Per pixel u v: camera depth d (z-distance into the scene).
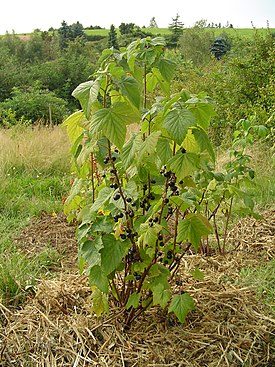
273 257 4.02
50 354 2.67
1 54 26.42
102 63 2.39
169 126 2.15
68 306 3.09
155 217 2.48
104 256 2.47
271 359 2.70
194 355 2.67
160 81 2.63
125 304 2.85
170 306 2.64
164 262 2.73
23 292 3.48
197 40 21.05
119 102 2.24
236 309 3.01
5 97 23.14
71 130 2.73
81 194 3.38
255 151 6.88
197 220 2.48
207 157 2.68
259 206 5.21
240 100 9.09
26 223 5.22
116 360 2.62
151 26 38.09
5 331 2.88
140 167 2.54
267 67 8.95
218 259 3.95
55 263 4.13
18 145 7.97
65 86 23.64
